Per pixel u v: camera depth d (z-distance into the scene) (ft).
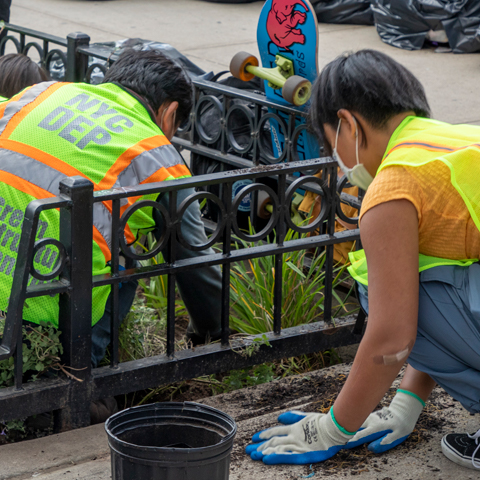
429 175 5.27
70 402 7.20
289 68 10.44
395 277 5.26
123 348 8.54
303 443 6.49
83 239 6.73
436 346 6.07
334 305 10.67
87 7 32.37
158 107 7.95
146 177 7.34
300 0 9.89
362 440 6.64
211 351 7.99
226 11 32.71
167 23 29.78
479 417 7.23
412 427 6.73
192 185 7.18
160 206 7.08
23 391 6.91
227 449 5.47
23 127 7.38
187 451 5.18
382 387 5.59
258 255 7.95
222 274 7.95
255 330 9.23
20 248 6.53
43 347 7.08
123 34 27.58
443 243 5.65
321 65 23.50
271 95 10.95
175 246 7.41
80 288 6.88
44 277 6.66
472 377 6.03
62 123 7.36
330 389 8.12
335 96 5.46
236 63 10.75
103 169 7.25
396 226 5.24
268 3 10.25
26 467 6.60
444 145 5.33
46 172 7.18
